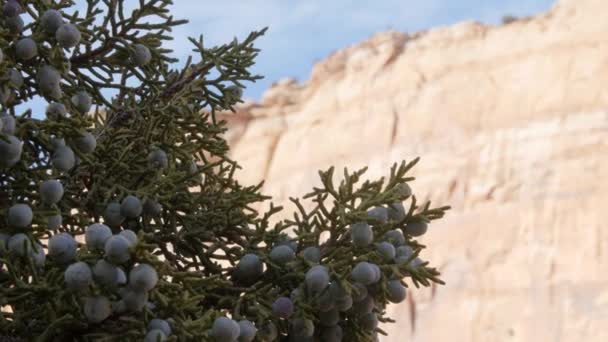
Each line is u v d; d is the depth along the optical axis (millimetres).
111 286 2871
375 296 3318
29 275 3094
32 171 3254
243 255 3535
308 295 3217
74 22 3535
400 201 3451
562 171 38469
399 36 46750
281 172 44094
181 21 3816
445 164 40375
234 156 45812
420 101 42812
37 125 3271
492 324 36531
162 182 3539
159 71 3881
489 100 41562
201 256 3566
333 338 3365
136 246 2850
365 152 42562
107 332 3004
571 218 37594
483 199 39062
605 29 41406
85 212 3531
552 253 37188
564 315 35875
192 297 3078
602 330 35094
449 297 37531
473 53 43625
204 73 3998
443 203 39500
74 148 3398
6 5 3293
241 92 4020
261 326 3229
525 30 43344
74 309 2955
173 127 3863
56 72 3359
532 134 39750
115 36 3754
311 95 46812
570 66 40844
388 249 3299
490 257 37781
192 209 3648
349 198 3420
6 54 3342
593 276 36281
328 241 3412
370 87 44625
